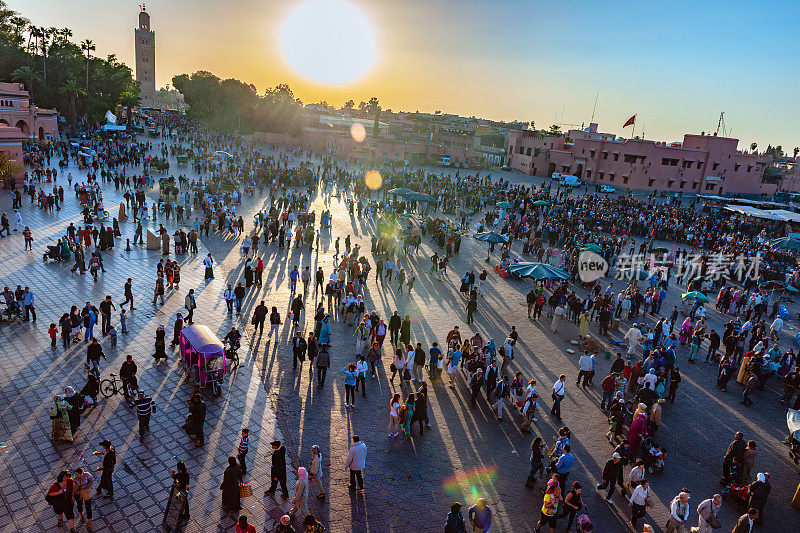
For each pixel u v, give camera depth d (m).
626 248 38.06
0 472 11.08
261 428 13.60
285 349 18.41
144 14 154.62
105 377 15.26
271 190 46.66
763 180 100.69
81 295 21.48
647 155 75.12
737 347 21.05
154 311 20.66
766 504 12.70
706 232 43.59
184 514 10.14
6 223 28.41
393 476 12.27
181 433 13.05
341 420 14.38
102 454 10.54
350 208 42.81
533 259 33.97
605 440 14.59
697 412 16.97
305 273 24.28
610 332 23.36
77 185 40.53
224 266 27.27
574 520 11.39
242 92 112.81
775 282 32.00
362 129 103.12
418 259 32.22
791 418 14.25
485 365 16.52
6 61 81.44
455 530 9.51
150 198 41.28
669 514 11.92
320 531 9.02
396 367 16.81
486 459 13.32
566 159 85.12
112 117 73.38
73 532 9.61
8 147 43.38
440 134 113.94
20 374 15.04
